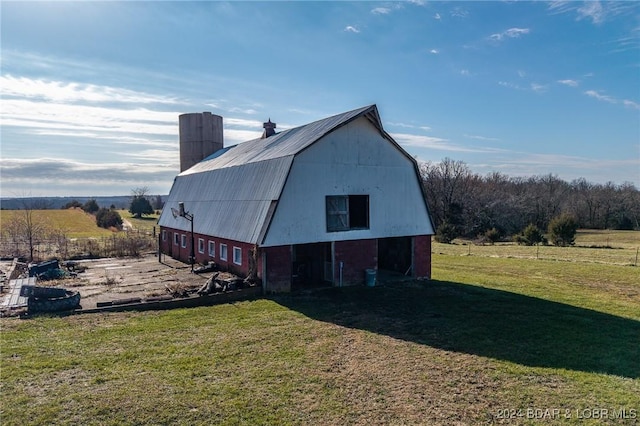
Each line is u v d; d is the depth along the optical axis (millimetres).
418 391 8008
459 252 35250
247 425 6730
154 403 7348
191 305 14273
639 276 21766
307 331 11570
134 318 12617
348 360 9508
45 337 10766
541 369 9094
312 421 6883
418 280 19312
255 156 20375
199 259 22422
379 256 22406
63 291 13648
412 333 11539
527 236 42938
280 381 8344
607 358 9797
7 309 13008
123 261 24734
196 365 9070
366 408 7332
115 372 8641
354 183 17672
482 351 10180
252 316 13008
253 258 16250
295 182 16312
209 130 33312
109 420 6797
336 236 17312
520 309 14273
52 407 7164
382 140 18391
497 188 66750
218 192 21469
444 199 60719
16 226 34094
